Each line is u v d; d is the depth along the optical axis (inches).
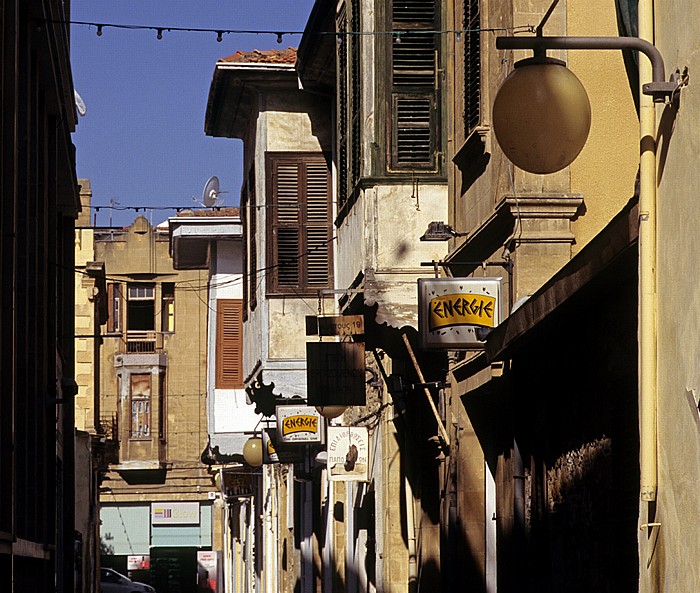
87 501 2071.9
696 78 390.9
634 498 514.9
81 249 2977.4
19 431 975.6
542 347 677.9
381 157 1015.6
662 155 421.4
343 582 1480.1
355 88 1071.6
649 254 428.5
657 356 425.7
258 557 2333.9
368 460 1236.5
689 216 396.2
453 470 903.1
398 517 1144.8
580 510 600.7
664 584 414.0
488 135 822.5
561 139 426.6
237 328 2050.9
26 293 981.8
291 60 1454.2
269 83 1450.5
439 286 786.8
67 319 1569.9
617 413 540.7
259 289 1454.2
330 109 1456.7
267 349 1439.5
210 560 3112.7
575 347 612.7
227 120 1619.1
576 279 542.6
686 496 396.8
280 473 2022.6
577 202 756.6
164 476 3186.5
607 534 551.8
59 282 1472.7
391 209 1013.8
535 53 431.5
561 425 639.1
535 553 690.2
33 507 1030.4
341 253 1143.6
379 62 1019.3
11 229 831.7
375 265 1010.1
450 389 925.2
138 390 3144.7
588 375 589.3
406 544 1141.7
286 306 1440.7
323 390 1061.1
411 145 1019.9
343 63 1159.0
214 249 2076.8
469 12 874.8
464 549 883.4
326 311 1439.5
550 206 757.9
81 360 2783.0
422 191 1015.6
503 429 825.5
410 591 1068.5
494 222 788.6
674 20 412.5
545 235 756.0
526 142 428.1
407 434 1092.5
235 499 2691.9
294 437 1427.2
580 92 426.3
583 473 596.7
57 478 1435.8
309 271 1444.4
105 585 2874.0
